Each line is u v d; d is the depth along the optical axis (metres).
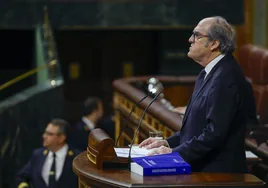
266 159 13.41
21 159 21.34
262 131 14.09
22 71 32.25
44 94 22.98
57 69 25.77
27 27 30.53
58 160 17.59
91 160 10.12
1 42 35.16
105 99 36.41
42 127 22.66
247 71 21.48
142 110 17.28
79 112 36.19
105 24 31.03
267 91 18.14
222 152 10.28
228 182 9.02
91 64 36.78
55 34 36.34
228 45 10.47
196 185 8.90
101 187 9.26
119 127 21.03
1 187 20.28
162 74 33.69
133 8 31.06
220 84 10.14
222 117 9.99
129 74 36.84
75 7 30.80
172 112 15.52
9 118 20.52
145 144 10.89
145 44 36.59
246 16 31.42
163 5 31.08
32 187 17.70
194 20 31.06
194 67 33.50
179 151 10.05
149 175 9.30
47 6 30.62
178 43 33.53
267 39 31.50
